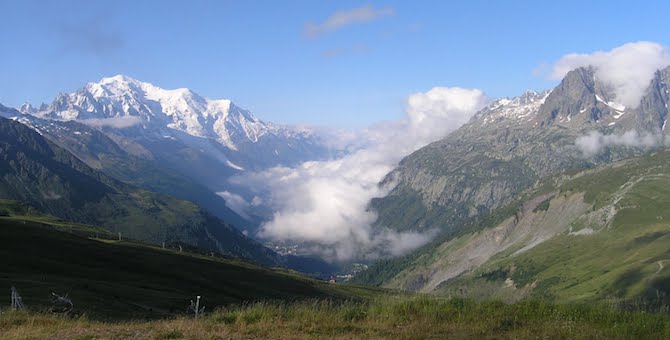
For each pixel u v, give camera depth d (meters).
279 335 24.22
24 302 51.00
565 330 24.52
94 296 66.88
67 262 117.81
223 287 128.88
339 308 29.66
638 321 25.22
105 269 116.31
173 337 24.06
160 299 79.50
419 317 27.50
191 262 161.12
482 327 24.97
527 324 25.89
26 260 106.44
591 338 23.55
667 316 25.95
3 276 80.06
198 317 29.81
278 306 30.11
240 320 27.12
